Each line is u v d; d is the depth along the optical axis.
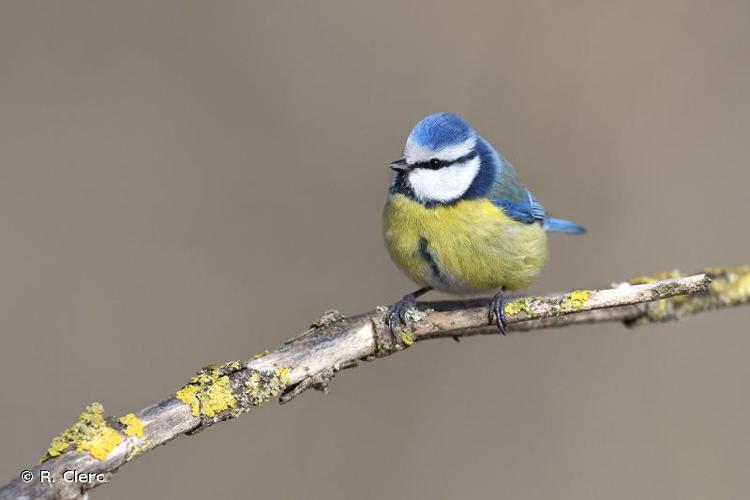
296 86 13.37
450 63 13.52
